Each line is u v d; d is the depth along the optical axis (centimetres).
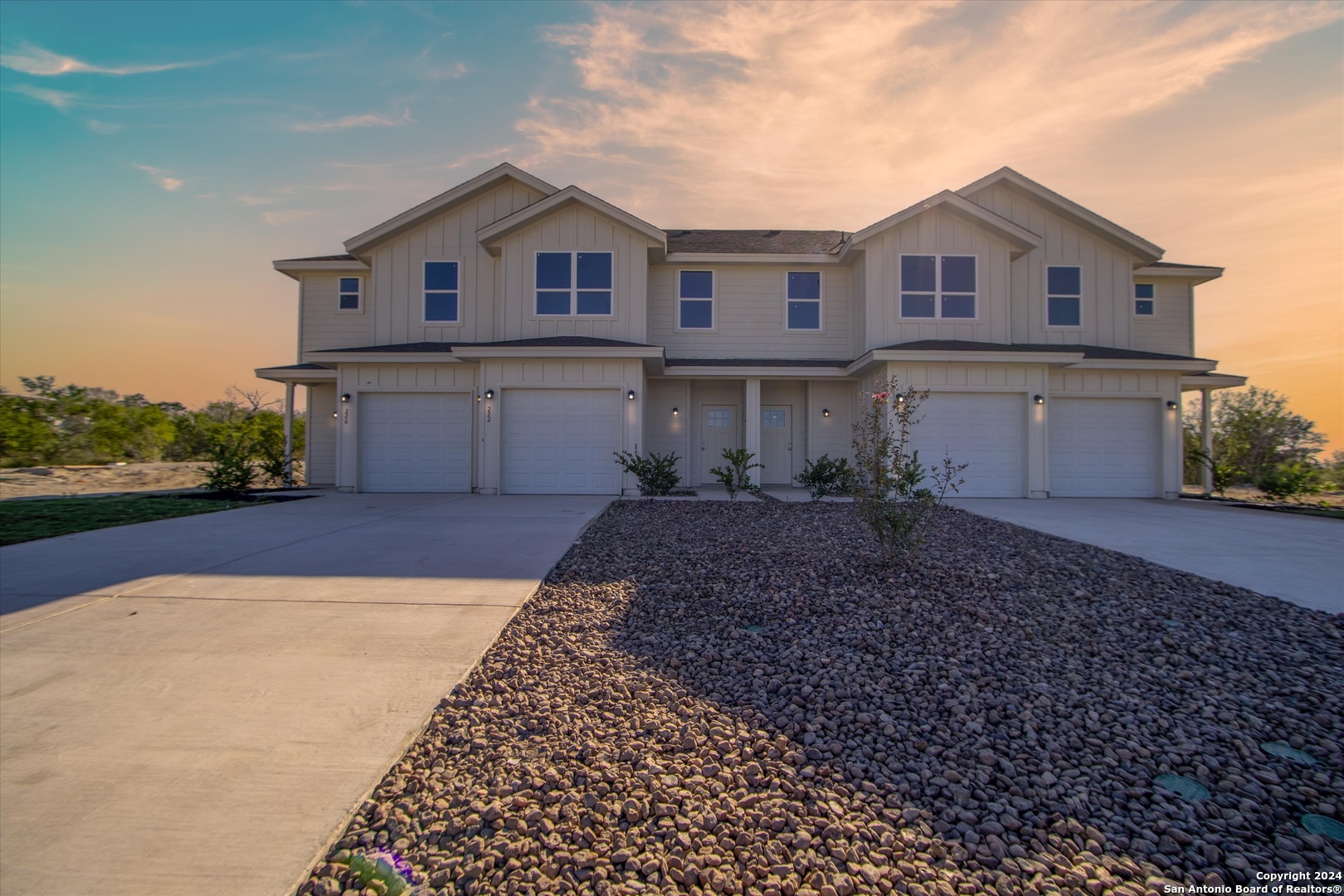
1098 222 1458
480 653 379
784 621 443
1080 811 232
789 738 283
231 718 296
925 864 203
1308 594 523
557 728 290
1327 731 295
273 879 195
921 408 1268
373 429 1360
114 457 2059
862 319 1436
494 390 1280
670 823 221
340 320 1591
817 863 203
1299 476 1339
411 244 1482
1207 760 268
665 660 371
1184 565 624
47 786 241
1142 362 1307
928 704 318
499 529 803
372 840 214
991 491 1273
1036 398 1270
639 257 1379
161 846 209
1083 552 679
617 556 645
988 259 1406
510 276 1382
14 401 1825
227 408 2638
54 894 187
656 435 1548
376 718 299
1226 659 383
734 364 1449
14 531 733
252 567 579
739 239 1709
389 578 543
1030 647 396
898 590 508
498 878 194
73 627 412
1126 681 349
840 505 1105
